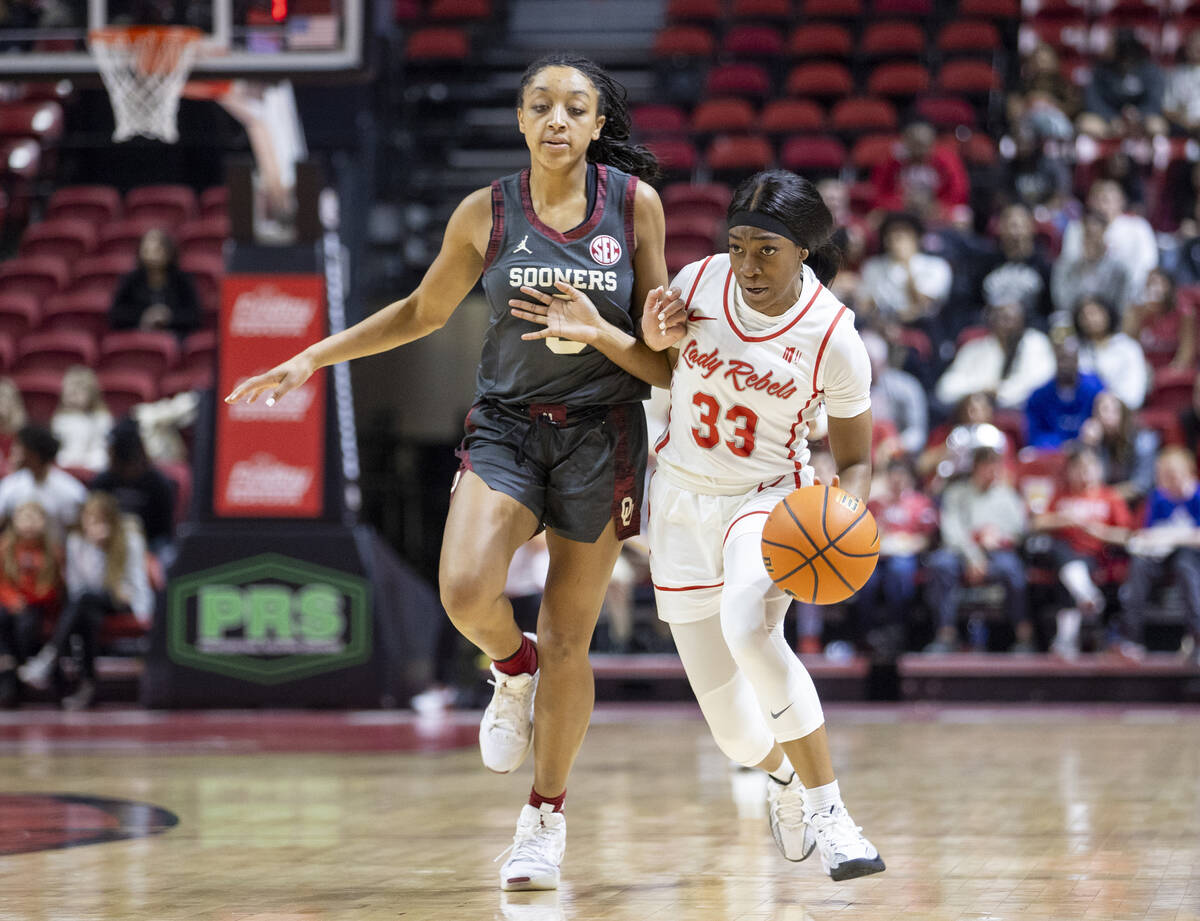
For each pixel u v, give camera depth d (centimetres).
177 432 3322
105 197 4328
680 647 1113
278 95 2817
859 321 3356
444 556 1057
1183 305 3600
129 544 2842
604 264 1081
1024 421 3228
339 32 2647
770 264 1005
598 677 2898
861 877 1047
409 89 4744
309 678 2648
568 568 1108
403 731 2394
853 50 4953
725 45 4897
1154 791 1600
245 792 1658
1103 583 2950
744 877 1102
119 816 1463
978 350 3384
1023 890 1037
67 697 2781
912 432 3225
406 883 1083
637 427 1125
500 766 1127
